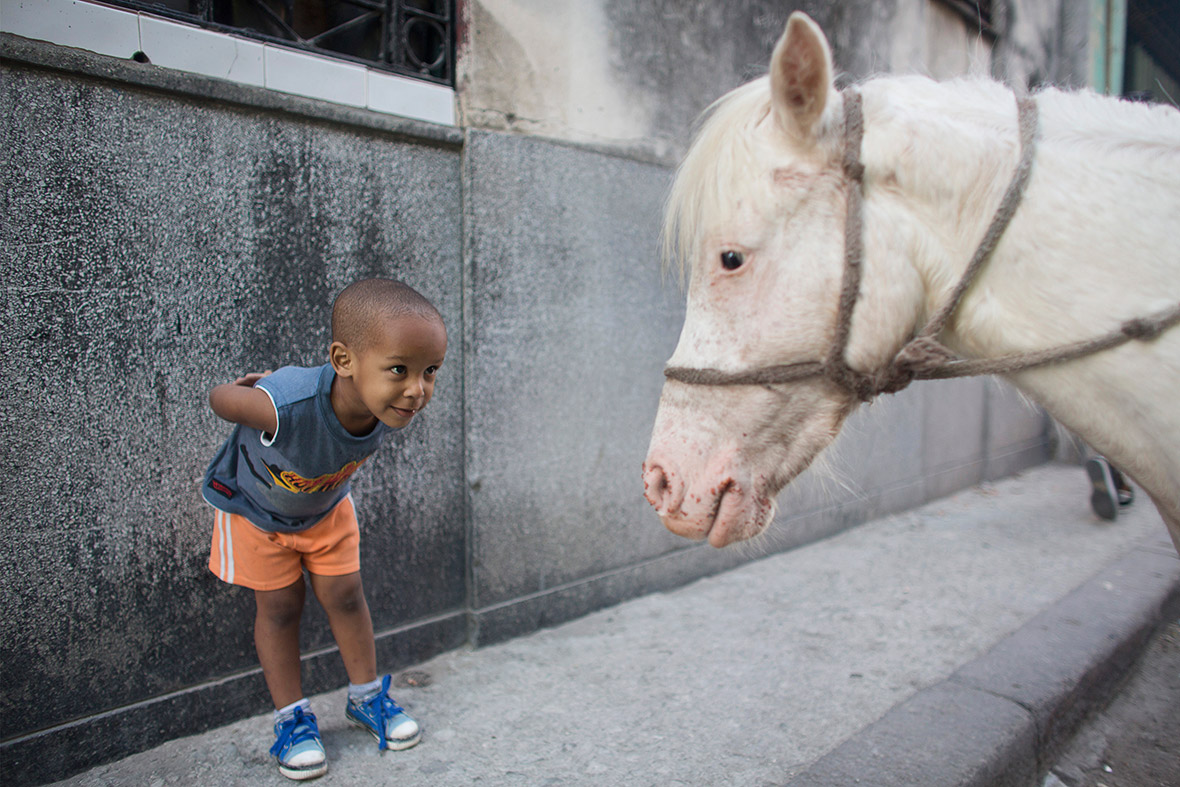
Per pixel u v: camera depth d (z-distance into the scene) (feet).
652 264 9.70
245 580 5.63
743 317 4.02
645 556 9.94
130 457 5.98
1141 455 3.78
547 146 8.41
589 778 5.86
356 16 7.73
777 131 3.91
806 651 8.21
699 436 4.17
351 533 6.04
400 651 7.65
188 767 5.93
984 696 6.68
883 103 3.92
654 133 9.59
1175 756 6.97
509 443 8.32
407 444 7.61
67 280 5.61
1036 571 10.87
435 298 7.72
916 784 5.33
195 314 6.23
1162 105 3.91
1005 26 16.42
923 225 3.85
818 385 4.05
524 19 8.15
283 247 6.66
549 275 8.57
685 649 8.26
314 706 6.90
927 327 3.84
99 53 5.65
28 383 5.49
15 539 5.50
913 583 10.40
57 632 5.73
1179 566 10.43
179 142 6.05
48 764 5.67
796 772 5.91
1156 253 3.48
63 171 5.53
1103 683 7.74
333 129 6.88
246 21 7.06
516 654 8.09
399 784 5.76
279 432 5.01
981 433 16.93
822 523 12.54
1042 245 3.65
